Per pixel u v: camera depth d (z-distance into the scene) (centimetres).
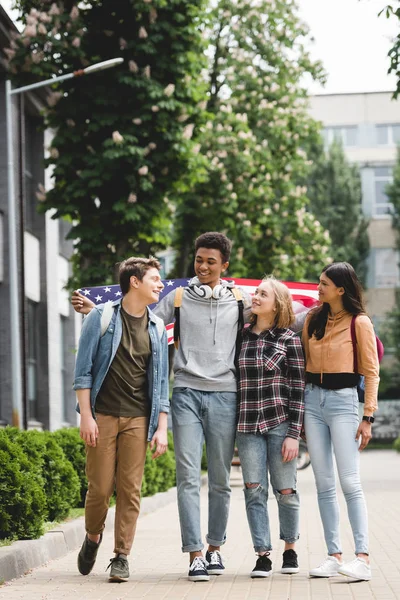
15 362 2005
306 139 3027
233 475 2702
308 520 1390
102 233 2069
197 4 2067
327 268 793
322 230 2966
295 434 784
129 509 782
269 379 788
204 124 2148
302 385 789
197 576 779
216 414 787
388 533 1162
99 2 2095
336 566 797
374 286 6106
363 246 5841
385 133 6334
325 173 5828
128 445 773
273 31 2925
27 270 2655
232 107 2889
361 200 5931
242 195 2698
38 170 2769
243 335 803
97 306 779
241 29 2905
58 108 2081
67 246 3069
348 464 783
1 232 2388
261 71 2955
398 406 5747
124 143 1998
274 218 2797
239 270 2742
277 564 891
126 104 2073
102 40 2088
